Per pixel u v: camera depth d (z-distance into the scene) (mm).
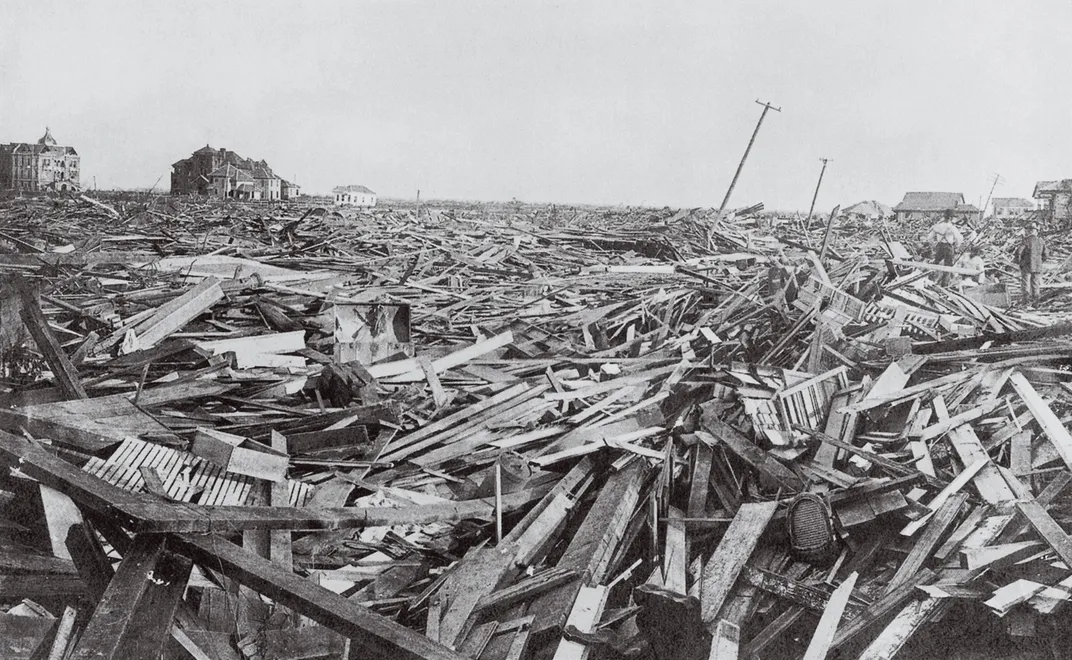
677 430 7426
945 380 8039
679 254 22375
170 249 19750
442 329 12484
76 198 32312
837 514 6078
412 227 28266
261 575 4199
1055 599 5000
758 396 7961
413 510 5738
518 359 10484
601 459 6840
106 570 4371
